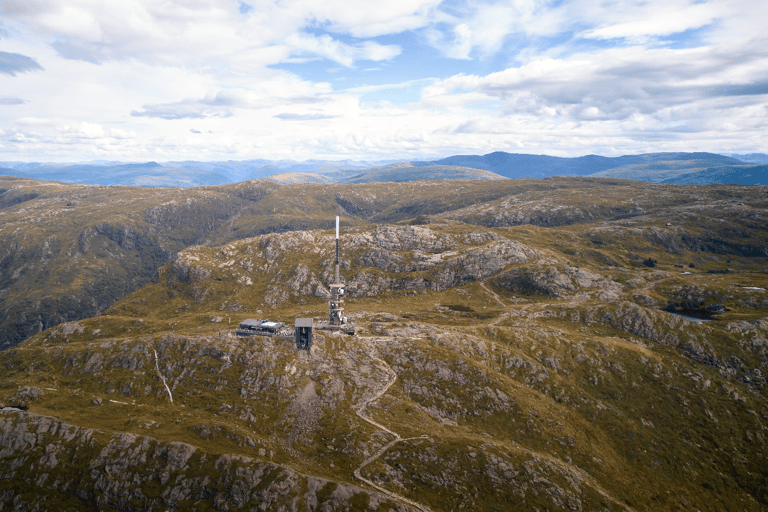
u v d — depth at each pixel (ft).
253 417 516.73
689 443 538.06
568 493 436.76
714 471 506.89
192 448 436.35
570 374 634.43
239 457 428.97
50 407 503.61
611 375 631.56
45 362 611.47
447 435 499.92
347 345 655.35
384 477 433.07
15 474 409.69
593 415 568.00
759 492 485.97
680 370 638.12
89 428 453.99
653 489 479.82
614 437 540.11
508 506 415.85
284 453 465.47
